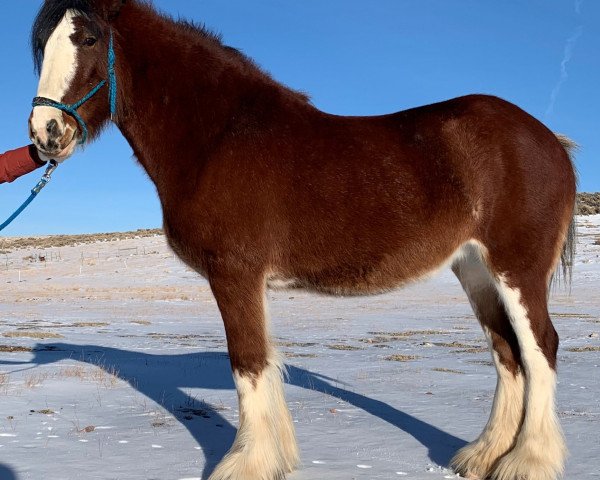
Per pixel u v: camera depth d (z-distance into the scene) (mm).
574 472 4438
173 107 4594
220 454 4895
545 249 4395
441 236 4375
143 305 26422
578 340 13742
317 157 4414
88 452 4914
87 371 8984
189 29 4809
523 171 4383
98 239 62969
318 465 4625
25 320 19938
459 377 8695
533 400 4305
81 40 4430
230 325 4309
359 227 4328
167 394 7375
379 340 14492
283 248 4383
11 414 6207
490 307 4758
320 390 7672
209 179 4352
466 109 4574
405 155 4434
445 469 4586
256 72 4754
